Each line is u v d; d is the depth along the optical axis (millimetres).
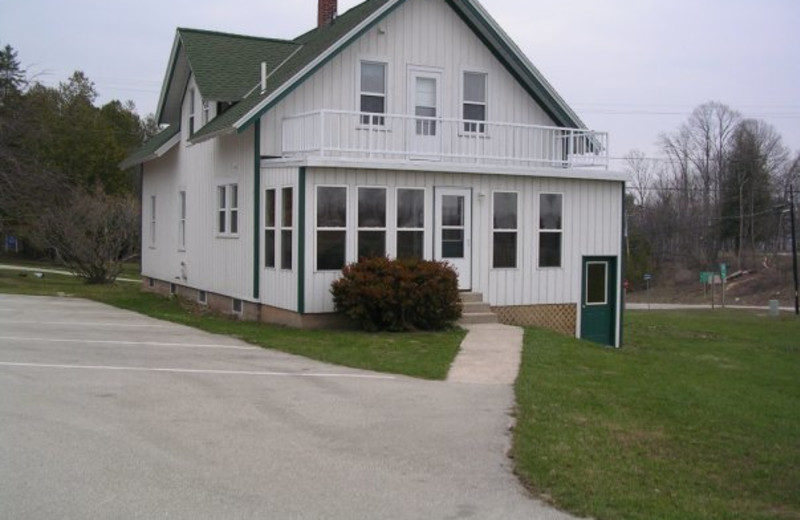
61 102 60031
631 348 21172
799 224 69188
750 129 72062
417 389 11070
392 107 19953
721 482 7547
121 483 6719
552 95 21406
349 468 7359
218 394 10336
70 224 34812
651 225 72375
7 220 38062
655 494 6984
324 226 17469
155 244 28688
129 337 15734
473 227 19234
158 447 7809
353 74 19562
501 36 20781
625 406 10625
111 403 9656
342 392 10711
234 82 21453
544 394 10938
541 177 20016
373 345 14938
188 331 16906
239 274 20344
